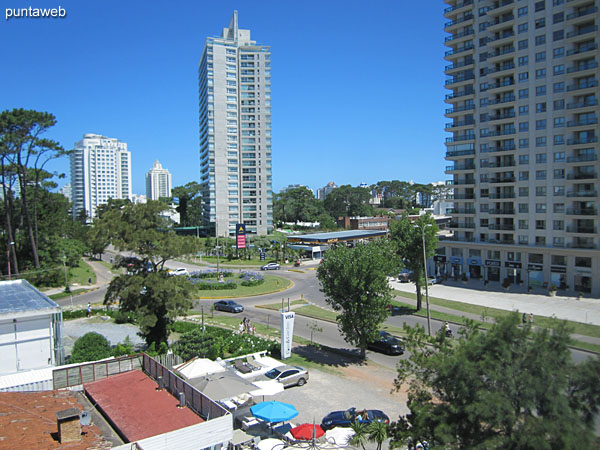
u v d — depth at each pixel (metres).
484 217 70.06
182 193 163.75
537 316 45.00
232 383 22.91
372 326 32.09
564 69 59.72
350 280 31.31
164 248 34.41
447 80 74.25
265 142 135.75
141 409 18.84
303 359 33.31
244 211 135.25
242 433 20.55
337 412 22.36
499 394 11.94
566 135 59.81
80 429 15.16
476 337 14.48
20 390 20.75
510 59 66.12
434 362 14.23
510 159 66.56
